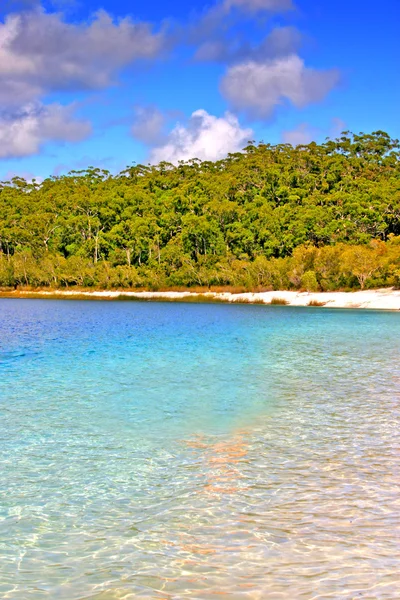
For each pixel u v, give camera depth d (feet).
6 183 563.07
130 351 78.54
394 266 216.74
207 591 17.08
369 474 27.32
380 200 348.18
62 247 394.11
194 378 56.24
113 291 316.40
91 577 18.15
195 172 529.45
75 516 23.00
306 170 451.12
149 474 27.99
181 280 308.60
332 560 18.80
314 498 24.30
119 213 401.90
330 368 61.57
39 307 225.97
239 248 323.98
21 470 28.89
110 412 41.78
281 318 146.41
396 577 17.69
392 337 94.99
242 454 31.07
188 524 21.90
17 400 46.21
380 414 40.14
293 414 40.50
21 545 20.52
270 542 20.21
